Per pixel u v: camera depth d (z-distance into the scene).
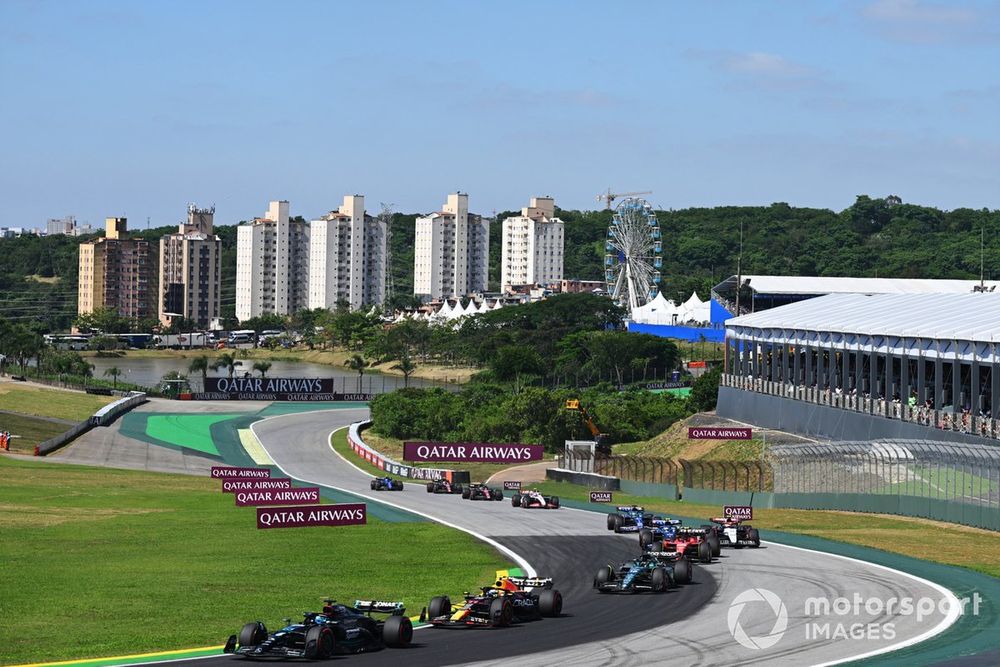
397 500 107.25
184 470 139.25
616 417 168.25
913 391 124.56
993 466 79.44
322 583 61.69
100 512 94.44
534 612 50.25
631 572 57.16
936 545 73.19
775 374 137.75
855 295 145.38
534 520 90.94
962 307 117.00
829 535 78.12
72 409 193.38
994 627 48.97
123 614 52.44
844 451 93.69
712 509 99.81
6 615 52.03
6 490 106.50
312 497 101.19
